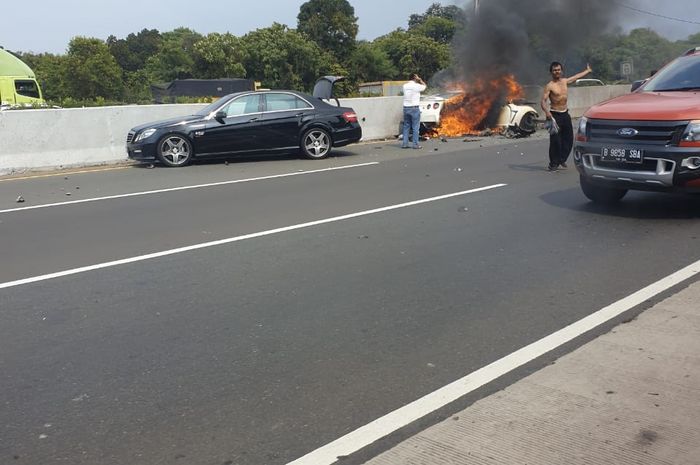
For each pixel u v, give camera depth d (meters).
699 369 3.83
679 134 7.09
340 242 7.07
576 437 3.18
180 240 7.31
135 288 5.70
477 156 14.29
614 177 7.64
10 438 3.40
